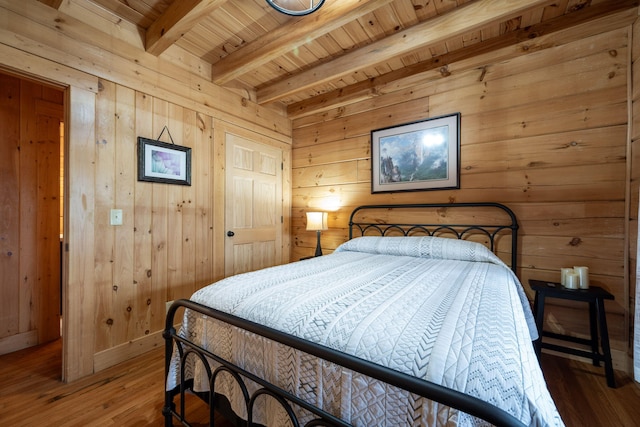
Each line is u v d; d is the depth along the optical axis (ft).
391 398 2.37
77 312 5.80
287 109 11.59
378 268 5.65
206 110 8.45
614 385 5.45
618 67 6.20
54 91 7.72
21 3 5.16
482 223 7.80
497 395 1.97
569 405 4.94
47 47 5.43
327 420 2.52
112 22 6.40
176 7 6.03
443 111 8.38
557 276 6.80
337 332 2.80
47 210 7.59
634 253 5.84
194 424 4.52
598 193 6.41
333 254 7.89
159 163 7.25
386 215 9.45
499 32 7.29
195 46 7.72
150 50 6.95
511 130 7.39
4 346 6.86
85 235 5.93
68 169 5.72
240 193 9.55
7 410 4.84
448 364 2.20
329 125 10.81
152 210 7.14
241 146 9.60
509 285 4.46
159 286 7.28
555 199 6.86
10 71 5.11
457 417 2.04
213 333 3.89
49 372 6.04
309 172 11.36
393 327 2.73
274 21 6.70
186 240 7.91
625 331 6.02
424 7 6.23
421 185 8.75
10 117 7.02
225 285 4.37
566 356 6.66
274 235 10.90
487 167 7.71
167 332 4.25
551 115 6.90
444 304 3.32
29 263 7.29
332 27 6.22
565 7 6.42
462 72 8.05
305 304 3.43
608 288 6.25
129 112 6.69
